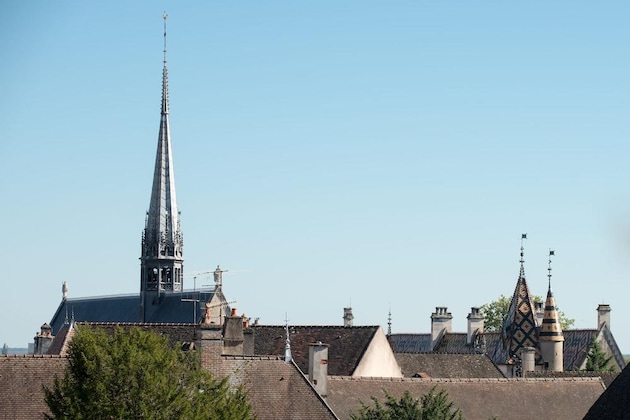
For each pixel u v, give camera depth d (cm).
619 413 10200
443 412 11469
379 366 14562
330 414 11225
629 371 10406
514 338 19712
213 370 11175
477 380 13562
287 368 11425
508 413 13388
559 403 13750
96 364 9544
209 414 9669
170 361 9712
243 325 13388
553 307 19488
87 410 9450
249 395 11100
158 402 9481
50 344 14925
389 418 11375
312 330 14862
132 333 9912
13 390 10512
